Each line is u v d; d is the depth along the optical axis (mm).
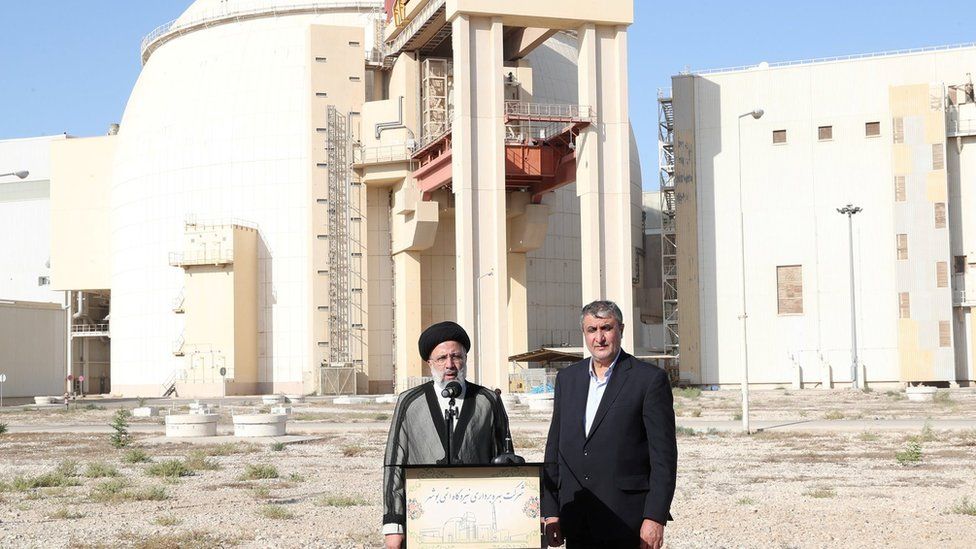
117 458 31672
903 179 88625
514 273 91812
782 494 20250
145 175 113312
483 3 75500
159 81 115188
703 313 93500
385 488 7699
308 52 100188
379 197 101188
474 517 7234
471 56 76312
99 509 19219
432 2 83375
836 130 92062
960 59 90500
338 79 100375
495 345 75062
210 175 108062
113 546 14930
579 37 79188
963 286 88750
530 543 7219
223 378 100938
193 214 108500
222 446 33906
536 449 31438
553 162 82812
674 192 94875
